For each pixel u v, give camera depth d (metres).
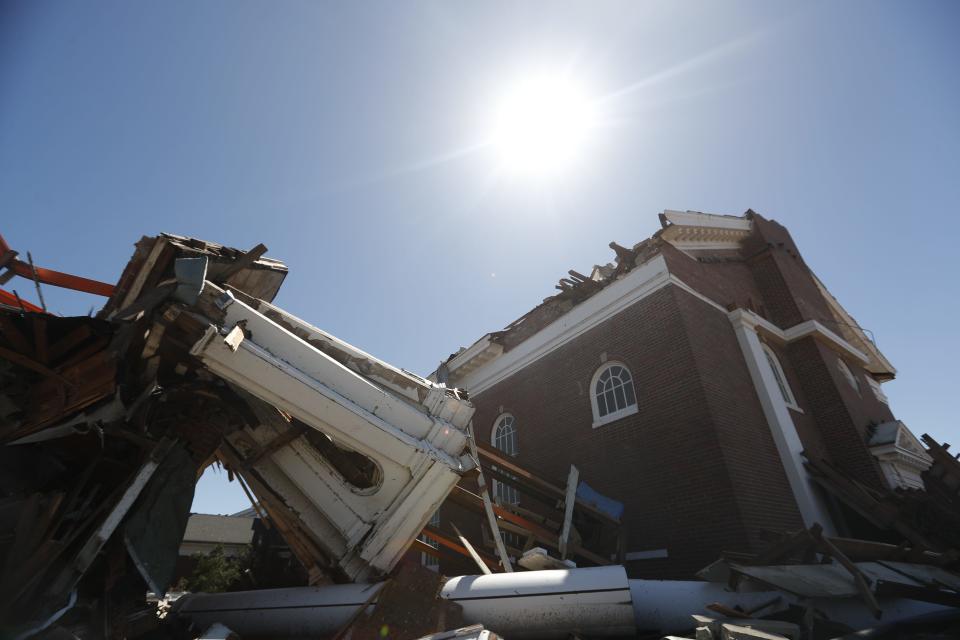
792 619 4.35
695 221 11.81
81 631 3.53
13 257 5.82
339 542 4.98
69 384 4.01
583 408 10.88
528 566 6.04
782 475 9.23
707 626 3.78
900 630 4.15
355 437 4.84
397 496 4.89
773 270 13.36
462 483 8.52
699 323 9.98
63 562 3.58
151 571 3.78
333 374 4.99
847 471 10.09
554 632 4.34
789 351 12.42
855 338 15.16
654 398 9.45
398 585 4.38
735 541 7.47
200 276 4.48
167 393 4.55
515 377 13.30
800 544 5.26
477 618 4.38
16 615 3.12
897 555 5.95
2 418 3.98
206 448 4.71
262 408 5.14
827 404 11.43
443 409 5.45
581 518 8.95
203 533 26.53
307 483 5.09
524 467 8.71
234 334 4.44
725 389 9.30
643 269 10.73
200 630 4.96
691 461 8.45
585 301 11.95
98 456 4.20
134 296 5.06
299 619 4.55
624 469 9.48
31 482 3.99
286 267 6.14
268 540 8.67
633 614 4.29
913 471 11.62
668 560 8.13
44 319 3.92
